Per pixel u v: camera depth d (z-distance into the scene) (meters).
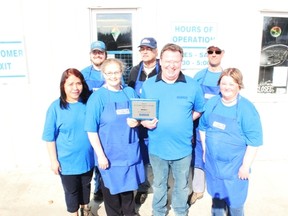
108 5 3.70
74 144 2.45
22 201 3.26
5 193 3.43
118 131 2.38
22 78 3.83
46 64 3.82
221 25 3.81
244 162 2.26
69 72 2.39
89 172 2.66
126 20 3.78
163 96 2.45
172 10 3.73
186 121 2.48
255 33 3.89
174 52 2.33
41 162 4.11
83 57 3.83
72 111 2.43
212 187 2.46
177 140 2.50
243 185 2.34
